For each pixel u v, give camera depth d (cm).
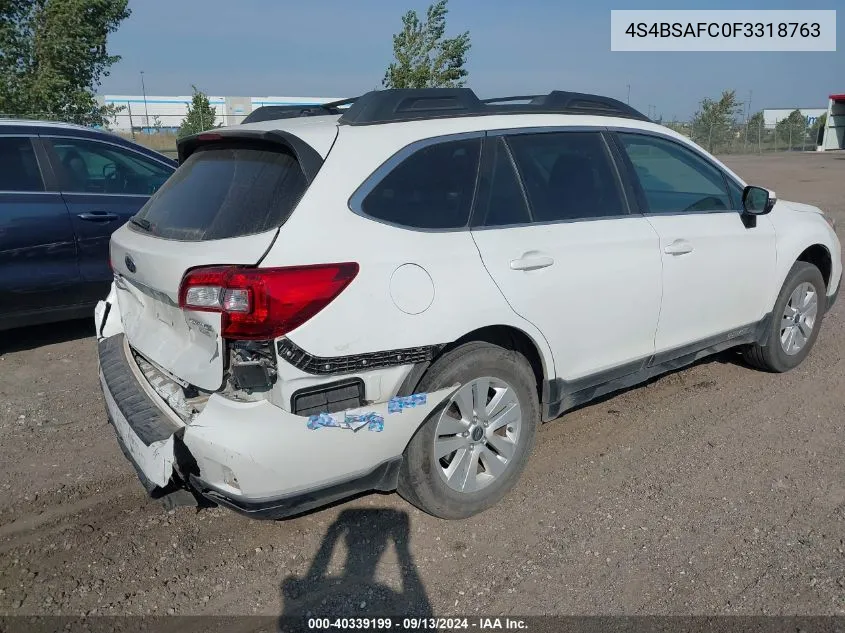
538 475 393
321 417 285
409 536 340
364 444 300
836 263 550
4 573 315
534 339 351
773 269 488
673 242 417
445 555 326
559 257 359
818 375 531
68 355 598
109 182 632
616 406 480
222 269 278
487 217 343
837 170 2672
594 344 383
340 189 301
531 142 372
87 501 372
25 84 1672
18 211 567
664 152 440
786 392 500
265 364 277
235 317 273
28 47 1684
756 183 2120
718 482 383
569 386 378
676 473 393
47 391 519
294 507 292
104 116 1923
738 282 463
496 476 355
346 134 314
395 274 302
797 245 502
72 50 1705
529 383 358
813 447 421
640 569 313
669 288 416
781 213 508
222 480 284
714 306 451
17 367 569
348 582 310
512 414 354
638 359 412
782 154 4281
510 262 339
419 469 327
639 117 437
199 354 295
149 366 352
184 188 345
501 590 302
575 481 386
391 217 311
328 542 337
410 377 309
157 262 306
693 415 466
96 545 335
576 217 379
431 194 327
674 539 334
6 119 594
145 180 656
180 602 298
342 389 292
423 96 344
